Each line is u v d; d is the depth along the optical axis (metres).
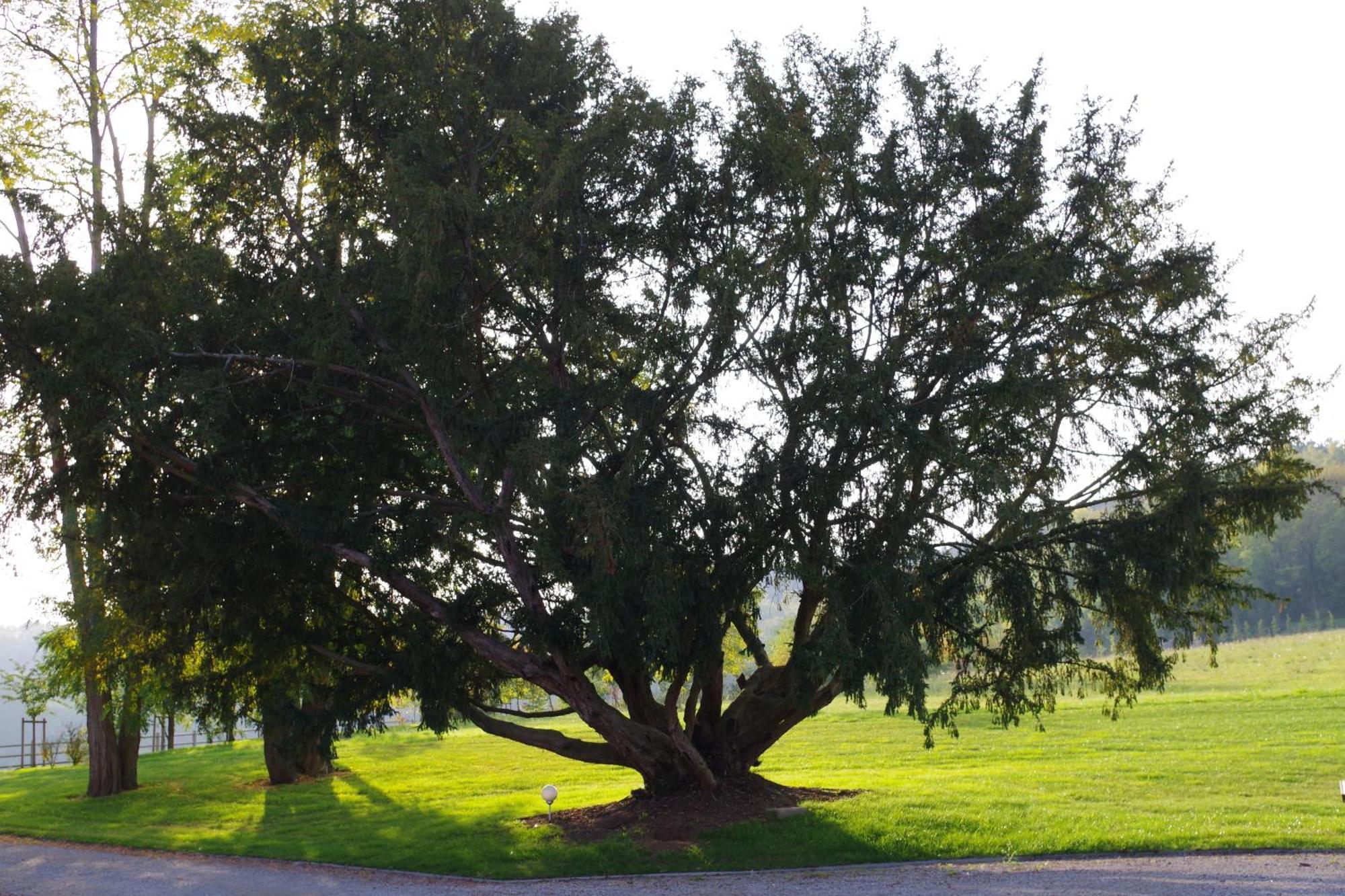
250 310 17.25
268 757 31.31
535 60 17.98
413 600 18.03
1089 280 17.42
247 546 18.42
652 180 16.98
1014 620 17.05
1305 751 23.34
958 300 16.61
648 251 17.52
